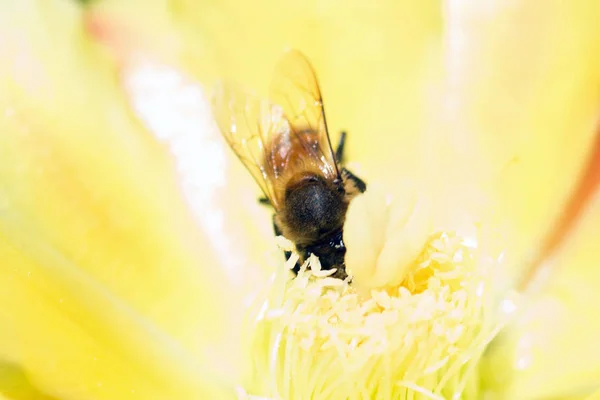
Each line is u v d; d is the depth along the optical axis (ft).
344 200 0.40
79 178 0.41
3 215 0.39
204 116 0.44
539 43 0.43
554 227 0.42
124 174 0.42
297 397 0.40
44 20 0.42
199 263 0.42
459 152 0.43
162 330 0.41
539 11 0.43
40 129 0.41
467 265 0.40
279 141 0.41
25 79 0.41
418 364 0.39
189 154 0.44
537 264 0.42
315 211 0.40
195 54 0.44
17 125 0.41
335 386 0.39
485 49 0.43
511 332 0.41
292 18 0.44
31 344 0.37
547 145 0.42
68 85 0.42
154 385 0.39
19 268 0.38
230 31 0.44
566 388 0.40
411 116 0.44
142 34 0.44
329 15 0.44
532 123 0.43
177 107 0.44
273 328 0.40
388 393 0.39
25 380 0.36
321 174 0.41
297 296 0.40
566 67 0.42
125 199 0.42
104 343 0.39
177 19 0.44
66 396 0.37
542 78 0.43
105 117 0.42
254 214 0.43
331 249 0.40
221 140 0.44
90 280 0.40
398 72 0.44
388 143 0.44
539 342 0.41
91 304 0.39
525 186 0.42
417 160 0.44
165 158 0.43
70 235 0.40
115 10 0.43
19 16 0.42
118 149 0.42
